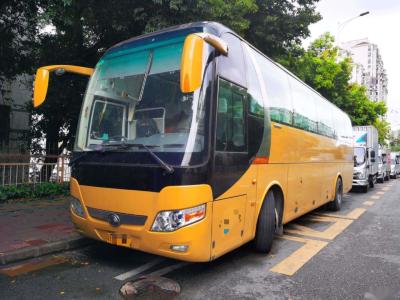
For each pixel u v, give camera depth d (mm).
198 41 3623
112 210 4512
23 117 13719
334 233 7871
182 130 4293
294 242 6930
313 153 8578
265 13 11312
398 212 11141
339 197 11367
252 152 5383
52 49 11109
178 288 4422
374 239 7391
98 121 5043
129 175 4375
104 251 5742
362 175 17234
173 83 4562
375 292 4570
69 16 8898
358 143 18531
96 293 4184
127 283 4512
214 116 4434
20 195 9055
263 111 5855
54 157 10250
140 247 4309
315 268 5410
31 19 10906
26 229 6309
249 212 5297
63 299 4004
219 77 4617
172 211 4074
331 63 22422
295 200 7309
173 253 4121
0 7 10102
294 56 14711
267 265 5441
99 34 10953
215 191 4395
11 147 11523
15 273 4707
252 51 5934
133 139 4613
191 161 4133
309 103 8547
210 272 5035
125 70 5055
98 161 4703
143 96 4727
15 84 13445
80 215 4918
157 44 4906
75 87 11164
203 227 4180
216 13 7891
